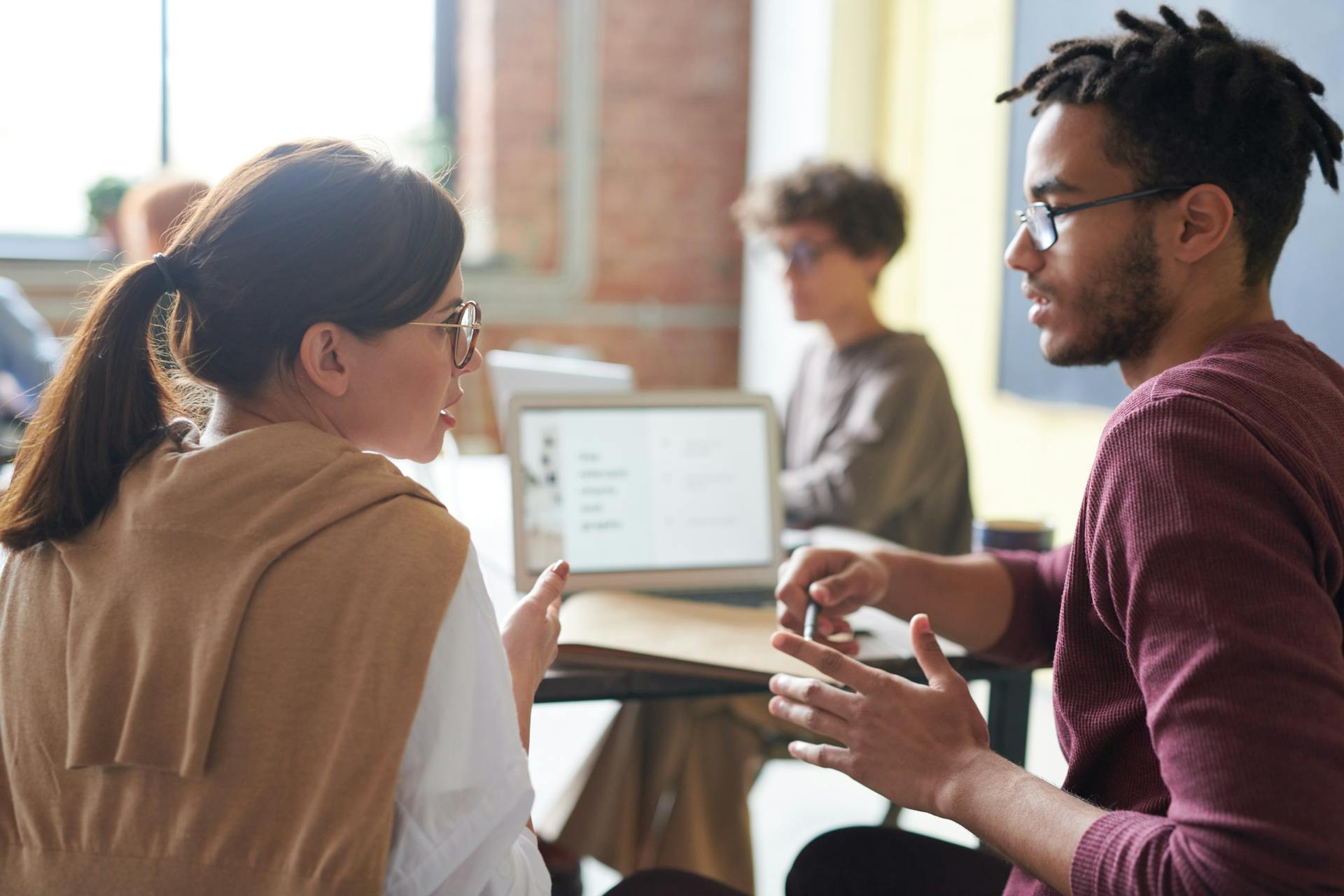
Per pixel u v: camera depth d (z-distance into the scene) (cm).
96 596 79
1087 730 86
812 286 235
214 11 485
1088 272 99
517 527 156
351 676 74
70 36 473
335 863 72
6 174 474
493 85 518
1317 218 219
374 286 83
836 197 230
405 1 515
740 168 549
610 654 117
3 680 82
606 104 534
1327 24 215
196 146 489
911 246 411
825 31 442
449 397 97
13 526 83
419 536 78
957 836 243
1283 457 76
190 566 77
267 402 86
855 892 111
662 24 532
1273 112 93
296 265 82
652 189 543
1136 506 76
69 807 78
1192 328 97
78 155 479
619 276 546
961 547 222
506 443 159
